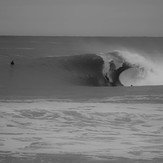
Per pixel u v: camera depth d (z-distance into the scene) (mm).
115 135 39688
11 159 30359
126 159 30734
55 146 34688
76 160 30312
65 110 52719
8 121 45625
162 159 30859
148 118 48469
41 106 55469
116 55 119312
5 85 85562
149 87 81875
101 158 30922
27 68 107562
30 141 36406
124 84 109000
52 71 107188
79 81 104312
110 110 53094
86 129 42469
